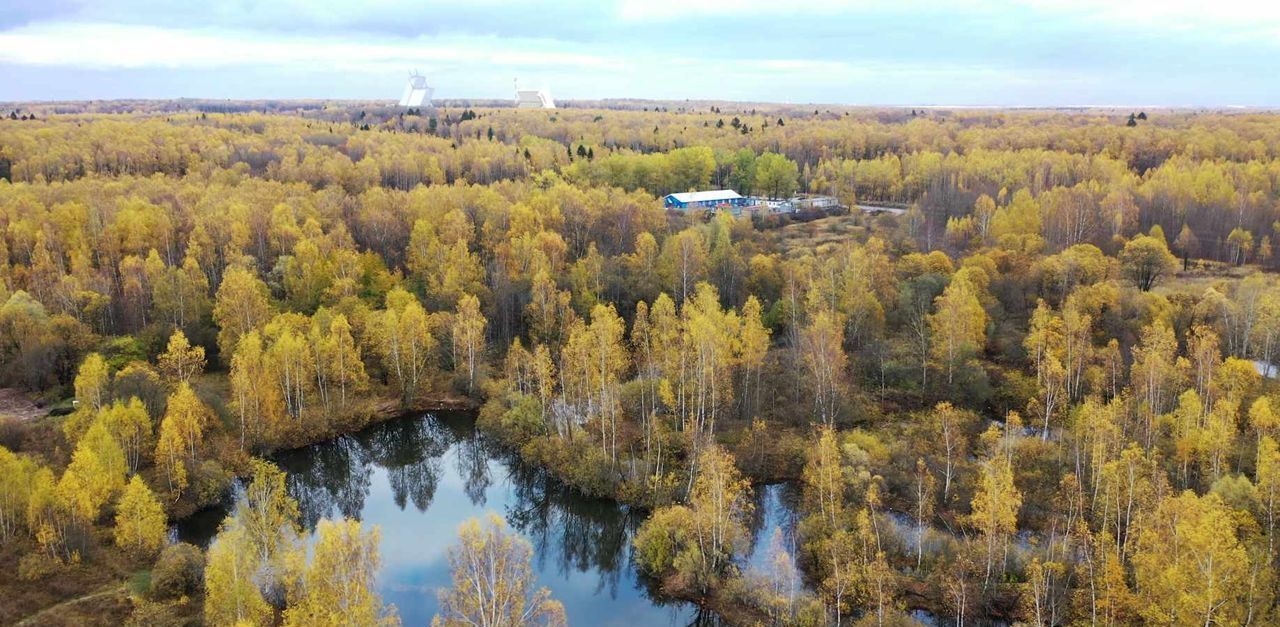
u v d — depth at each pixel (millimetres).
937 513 72750
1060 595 58406
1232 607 50156
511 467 92562
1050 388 85750
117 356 101312
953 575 62125
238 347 97250
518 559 54500
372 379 109500
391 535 79438
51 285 112875
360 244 141875
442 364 113375
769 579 63406
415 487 91312
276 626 57625
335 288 117625
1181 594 49781
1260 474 62688
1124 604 53750
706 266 125688
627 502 79625
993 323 107938
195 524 77250
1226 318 99812
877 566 59625
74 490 66188
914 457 79375
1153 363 81375
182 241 132000
